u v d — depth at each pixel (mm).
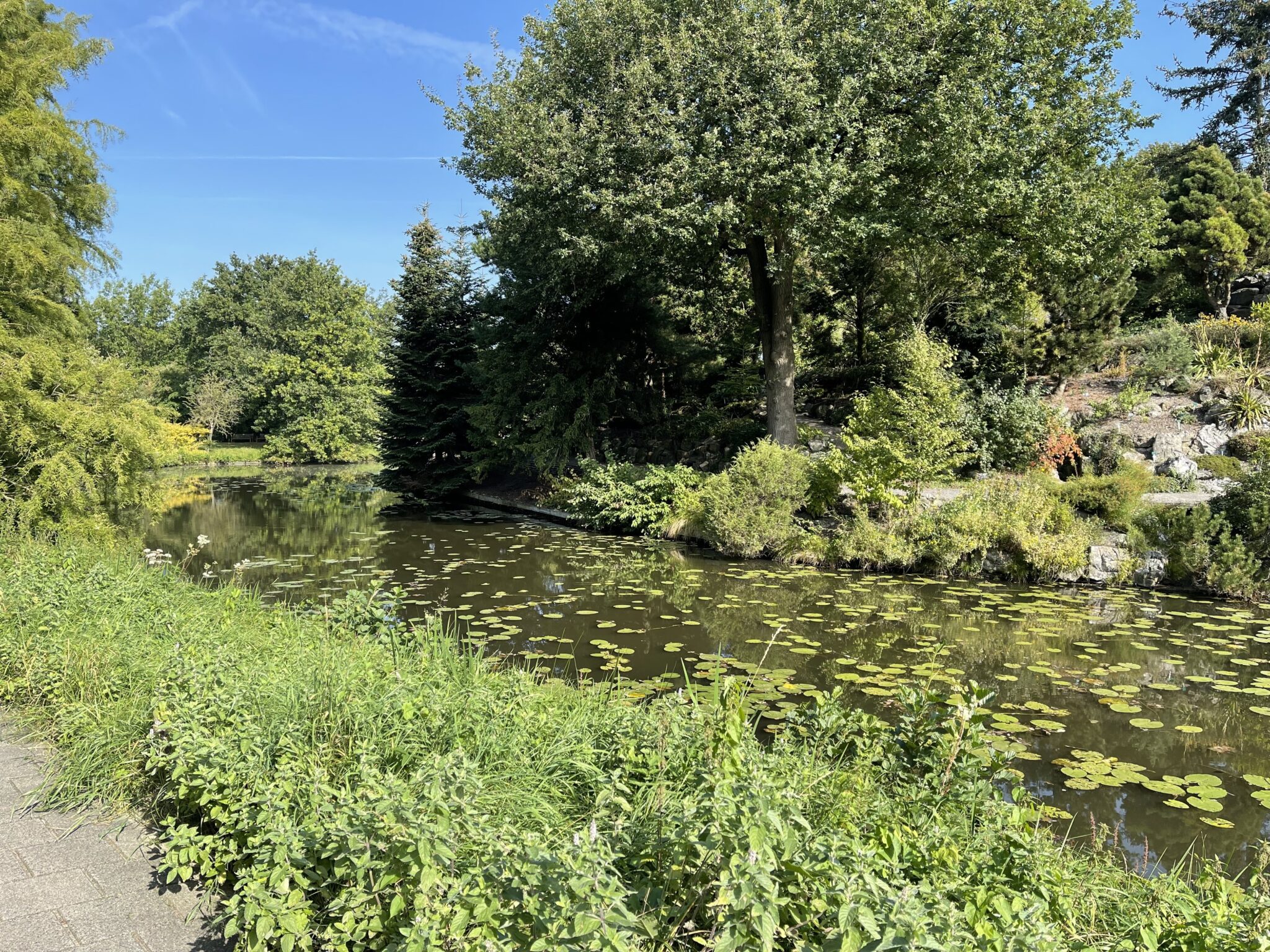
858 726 3557
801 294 20703
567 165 13664
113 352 42406
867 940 1654
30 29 11883
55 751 3713
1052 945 1817
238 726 2945
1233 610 8688
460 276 22234
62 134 11227
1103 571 10125
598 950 1659
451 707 3285
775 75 12586
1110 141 14773
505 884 1938
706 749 2863
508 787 2891
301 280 50344
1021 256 15039
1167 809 4105
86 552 7590
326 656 3875
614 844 2229
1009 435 14039
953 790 3012
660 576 10805
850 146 13117
